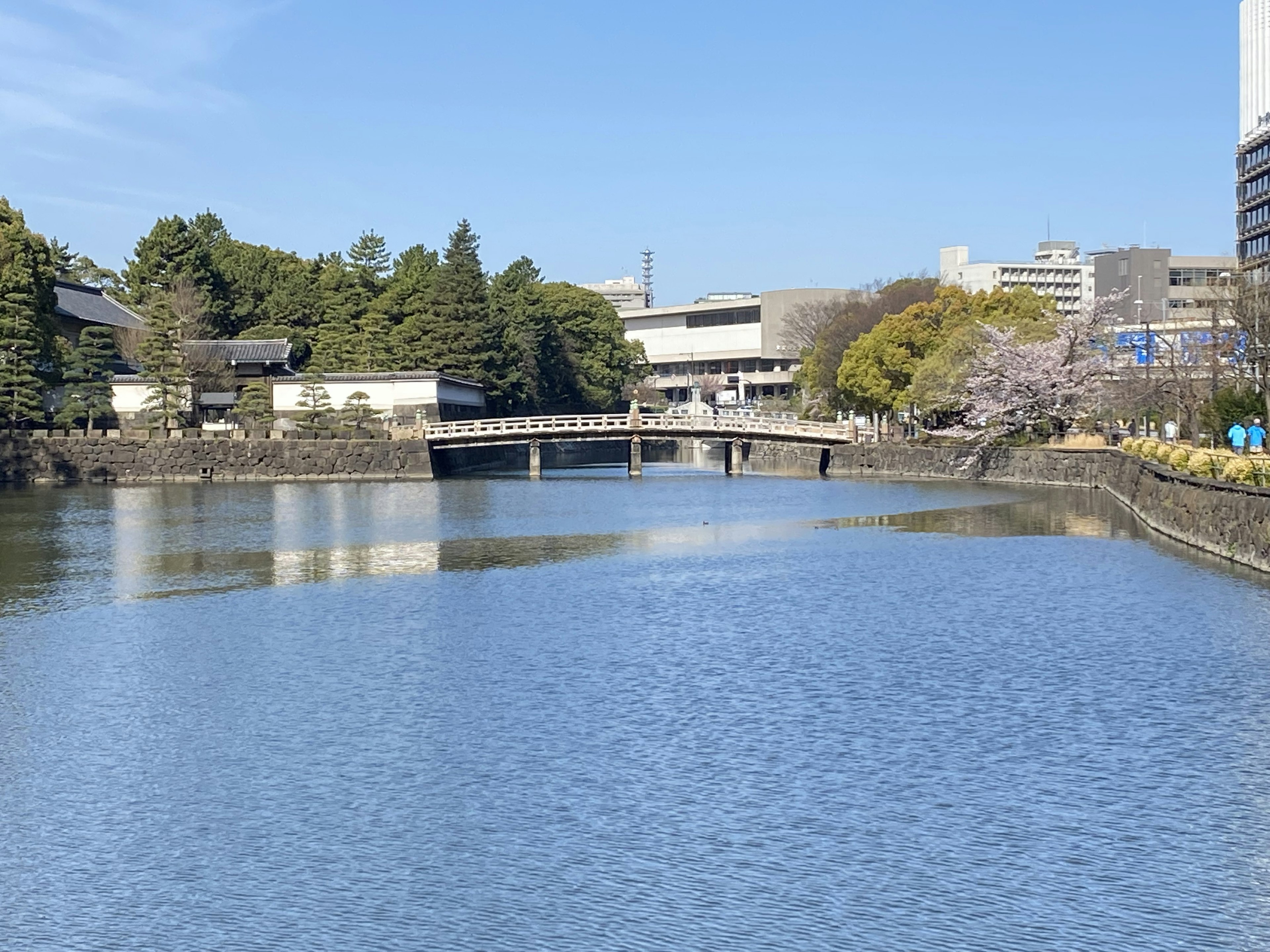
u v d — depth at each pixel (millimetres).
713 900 19406
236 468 106188
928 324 115750
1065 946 18000
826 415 145875
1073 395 96000
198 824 22562
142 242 144250
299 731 27703
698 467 141000
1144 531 61219
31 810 23312
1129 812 22531
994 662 32969
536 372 152250
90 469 103750
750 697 29891
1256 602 40531
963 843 21297
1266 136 118938
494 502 84562
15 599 44875
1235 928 18422
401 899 19609
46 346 104000
